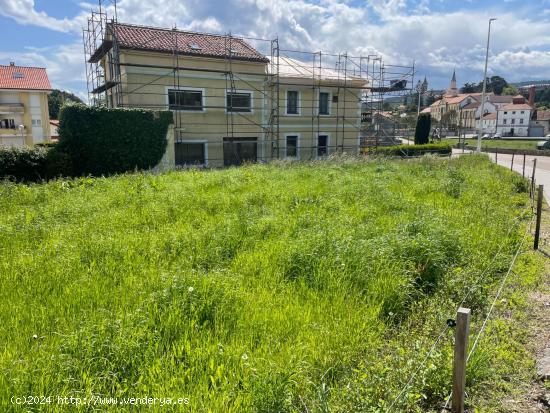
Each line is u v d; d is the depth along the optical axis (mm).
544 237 8164
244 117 25250
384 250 5898
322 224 7484
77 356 3357
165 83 22547
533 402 3502
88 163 19094
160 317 3980
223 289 4586
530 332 4566
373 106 34844
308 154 28344
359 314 4512
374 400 3211
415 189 12578
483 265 6301
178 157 23406
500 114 89375
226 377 3256
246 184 13078
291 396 3109
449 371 3521
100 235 7086
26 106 41500
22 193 11320
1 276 5289
